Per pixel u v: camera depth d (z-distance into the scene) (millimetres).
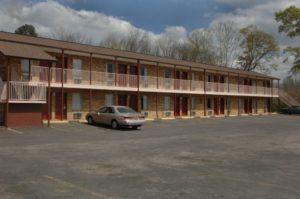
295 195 9078
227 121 38281
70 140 18984
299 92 75500
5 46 24062
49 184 9516
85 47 33250
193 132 25672
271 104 63250
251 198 8711
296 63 54250
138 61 35094
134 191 9070
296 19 53344
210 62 75688
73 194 8633
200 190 9344
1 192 8648
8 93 22938
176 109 42719
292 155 15766
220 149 17281
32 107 24500
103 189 9180
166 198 8516
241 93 50656
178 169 12086
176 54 75250
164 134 23766
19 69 26188
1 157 13258
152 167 12320
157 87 37562
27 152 14539
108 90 33531
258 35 75000
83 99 32156
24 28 53062
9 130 21984
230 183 10211
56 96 29875
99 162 12930
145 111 38156
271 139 22156
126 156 14422
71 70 29781
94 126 26812
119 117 25812
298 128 30859
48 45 27703
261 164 13406
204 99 45219
